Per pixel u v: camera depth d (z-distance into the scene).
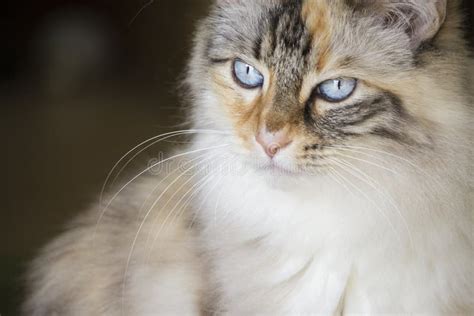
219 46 0.61
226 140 0.61
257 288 0.61
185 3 1.02
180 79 0.77
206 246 0.62
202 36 0.63
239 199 0.61
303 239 0.60
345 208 0.59
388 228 0.59
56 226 0.82
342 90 0.58
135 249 0.66
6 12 1.17
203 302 0.62
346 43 0.59
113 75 1.18
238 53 0.60
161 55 1.11
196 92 0.63
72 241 0.69
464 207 0.59
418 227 0.59
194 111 0.63
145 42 1.15
